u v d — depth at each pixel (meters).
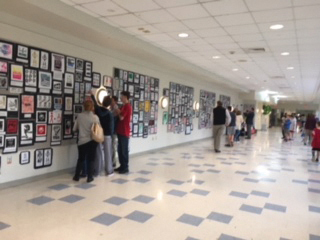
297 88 15.52
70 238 2.79
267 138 14.57
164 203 3.89
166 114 9.07
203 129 12.39
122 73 6.81
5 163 4.30
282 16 4.48
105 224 3.14
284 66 8.88
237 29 5.27
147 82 7.89
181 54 7.64
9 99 4.27
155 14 4.62
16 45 4.33
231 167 6.55
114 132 5.72
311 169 6.64
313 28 5.02
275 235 3.02
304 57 7.50
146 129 7.98
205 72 10.09
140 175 5.46
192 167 6.40
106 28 5.18
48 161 5.00
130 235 2.90
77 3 4.23
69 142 5.41
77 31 5.01
